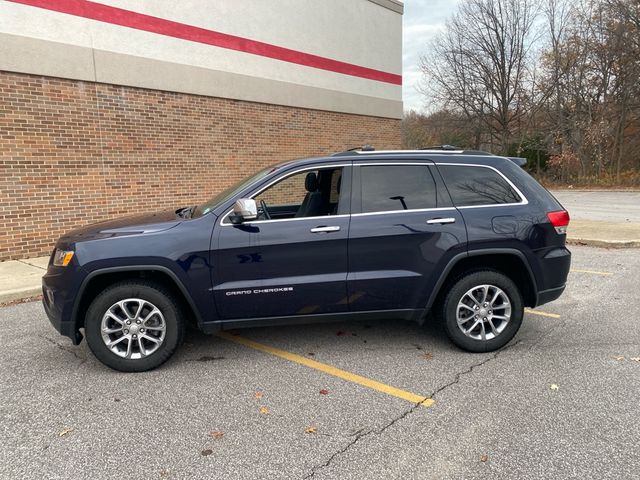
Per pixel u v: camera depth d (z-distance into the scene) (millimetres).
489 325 4246
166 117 10008
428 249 4023
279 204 4348
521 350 4262
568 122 31500
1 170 7910
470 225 4059
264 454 2762
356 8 14117
